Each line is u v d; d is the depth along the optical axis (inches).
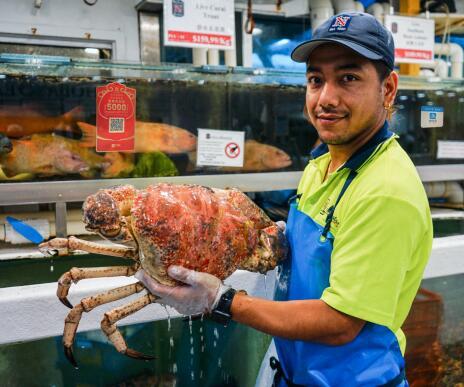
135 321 62.7
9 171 69.6
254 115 82.7
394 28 89.0
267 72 78.0
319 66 41.8
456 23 111.2
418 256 42.6
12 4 91.2
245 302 39.7
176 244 39.2
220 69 74.9
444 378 84.3
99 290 60.5
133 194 40.9
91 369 62.4
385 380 43.2
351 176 43.5
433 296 83.5
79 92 69.6
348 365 43.5
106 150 72.4
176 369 66.9
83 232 77.3
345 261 39.9
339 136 42.1
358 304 39.0
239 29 105.3
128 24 100.7
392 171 40.7
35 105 68.2
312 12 100.7
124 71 70.1
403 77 85.4
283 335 39.7
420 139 94.4
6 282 61.3
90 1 96.4
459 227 90.4
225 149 81.3
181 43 74.0
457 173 98.3
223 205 43.4
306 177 53.7
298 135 87.1
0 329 56.7
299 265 46.7
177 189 41.8
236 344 70.8
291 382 49.3
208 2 75.1
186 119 78.0
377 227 39.2
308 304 40.2
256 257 45.6
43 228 74.0
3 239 73.8
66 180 71.9
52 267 66.8
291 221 50.6
